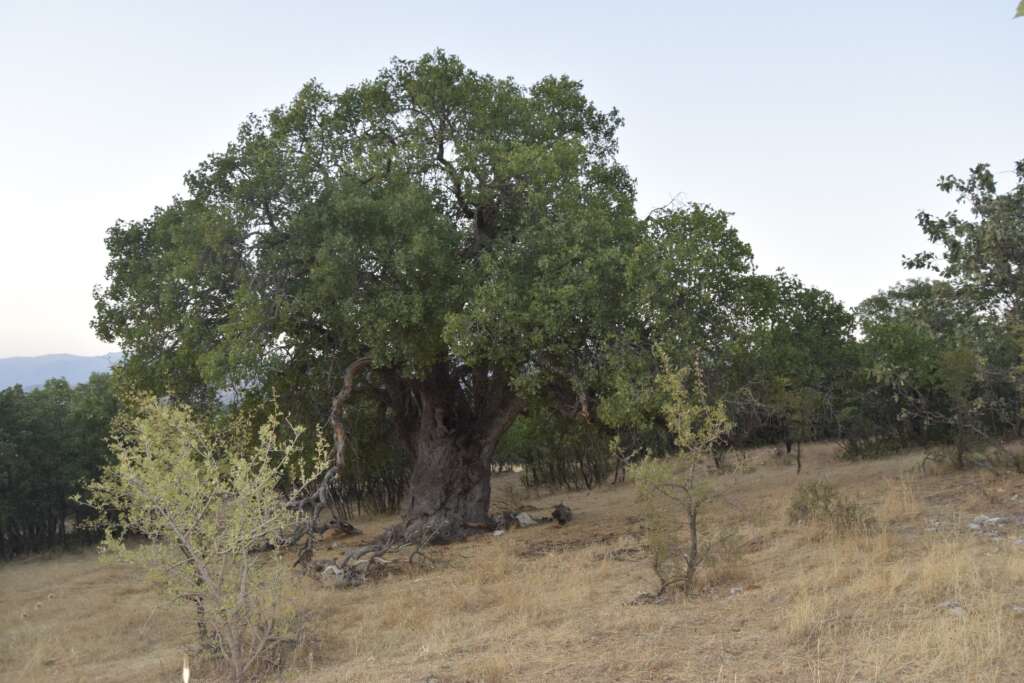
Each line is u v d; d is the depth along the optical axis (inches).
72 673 385.7
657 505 435.8
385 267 676.7
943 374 723.4
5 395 1344.7
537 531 767.7
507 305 631.2
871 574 349.1
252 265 679.7
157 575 321.7
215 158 729.0
